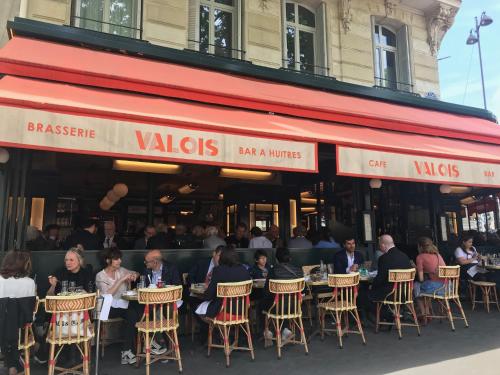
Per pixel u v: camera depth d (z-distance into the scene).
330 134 6.18
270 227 10.39
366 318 7.13
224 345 5.09
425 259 6.89
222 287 5.03
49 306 4.17
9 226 5.99
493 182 7.04
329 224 9.84
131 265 6.21
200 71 7.42
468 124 9.56
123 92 5.87
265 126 5.69
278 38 9.28
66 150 4.17
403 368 4.66
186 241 8.77
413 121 8.14
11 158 5.54
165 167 9.01
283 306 5.34
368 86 9.92
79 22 7.40
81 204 12.34
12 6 7.62
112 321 5.40
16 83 4.88
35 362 5.02
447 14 11.41
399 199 11.50
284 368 4.76
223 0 9.03
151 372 4.67
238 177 10.58
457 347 5.50
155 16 7.97
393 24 11.19
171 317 5.30
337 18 10.17
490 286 8.09
